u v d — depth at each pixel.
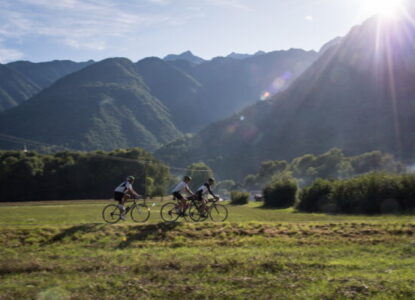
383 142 131.88
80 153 94.12
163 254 12.65
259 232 15.64
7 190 88.62
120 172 93.06
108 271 10.75
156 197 97.06
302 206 39.50
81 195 91.62
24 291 9.14
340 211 33.00
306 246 13.77
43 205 58.81
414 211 27.41
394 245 13.59
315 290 8.86
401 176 30.11
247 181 135.12
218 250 13.28
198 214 17.88
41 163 92.75
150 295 8.81
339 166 105.19
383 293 8.57
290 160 151.38
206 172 119.12
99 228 15.77
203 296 8.69
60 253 13.05
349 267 10.82
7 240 14.63
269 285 9.32
